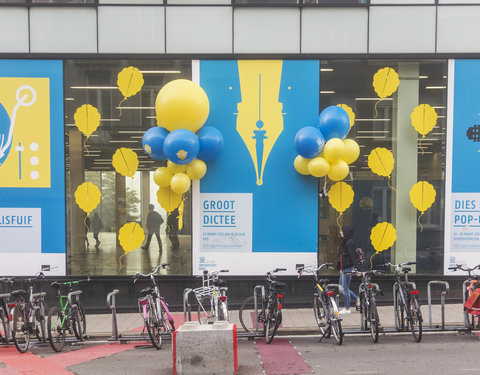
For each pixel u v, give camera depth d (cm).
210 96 892
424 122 908
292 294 896
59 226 895
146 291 643
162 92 806
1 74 880
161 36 886
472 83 900
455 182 908
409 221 915
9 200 888
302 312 861
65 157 898
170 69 896
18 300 670
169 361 573
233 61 889
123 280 901
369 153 911
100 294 901
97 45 885
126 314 882
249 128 893
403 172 916
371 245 909
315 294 720
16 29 879
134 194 908
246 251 897
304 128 815
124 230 905
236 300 892
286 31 887
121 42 886
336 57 888
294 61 891
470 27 889
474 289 711
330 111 820
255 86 891
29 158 891
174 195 899
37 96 888
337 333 651
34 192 892
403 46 890
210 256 897
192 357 490
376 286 679
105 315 876
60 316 655
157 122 870
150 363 564
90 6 881
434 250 909
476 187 908
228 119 893
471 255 906
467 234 908
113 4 881
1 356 616
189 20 884
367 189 910
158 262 902
